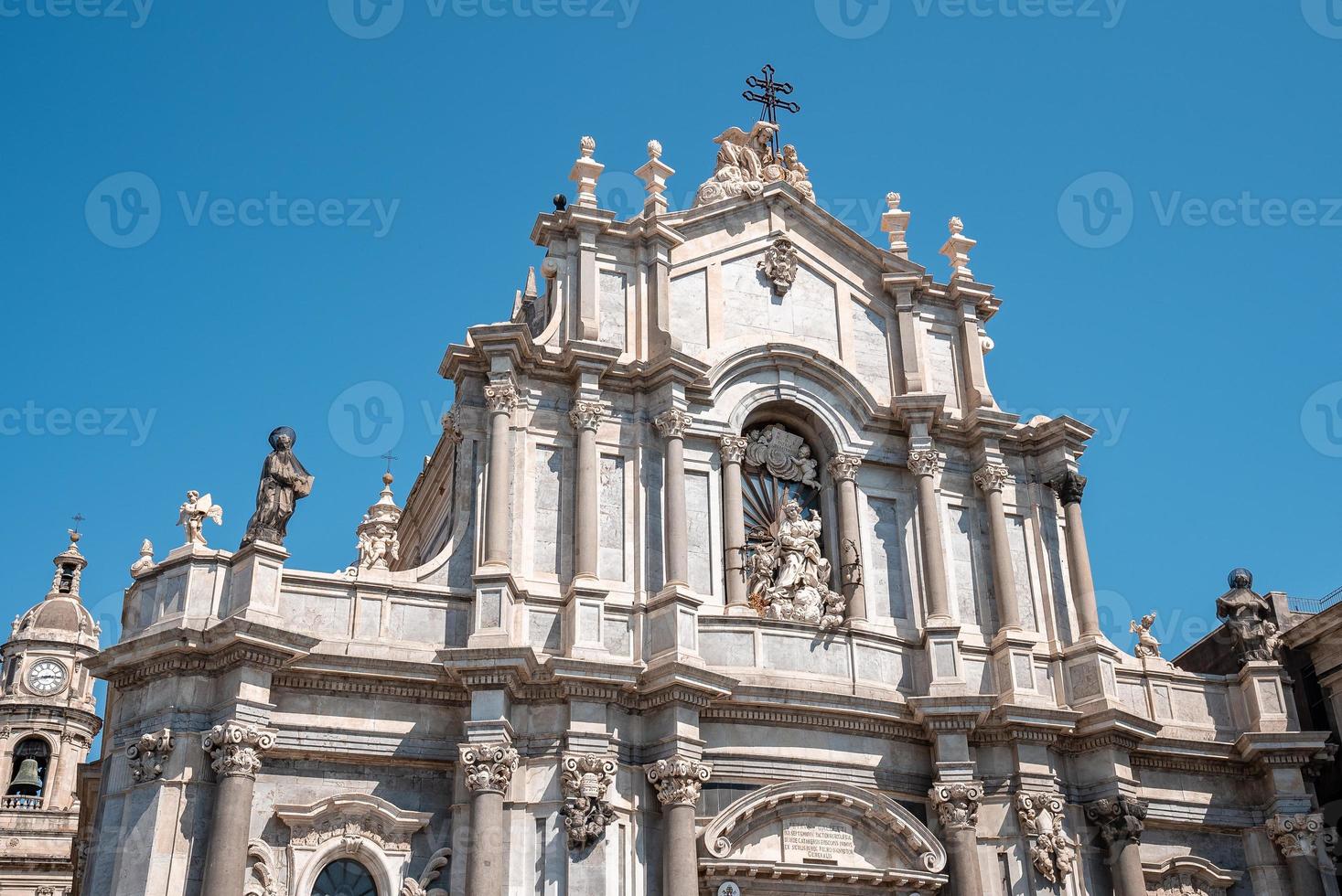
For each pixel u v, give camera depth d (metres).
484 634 32.47
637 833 32.22
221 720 30.72
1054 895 34.47
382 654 32.75
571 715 32.41
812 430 39.28
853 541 37.47
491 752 31.25
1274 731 38.00
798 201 40.78
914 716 35.12
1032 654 37.22
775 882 32.56
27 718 79.50
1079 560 38.88
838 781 34.19
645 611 34.41
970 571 38.50
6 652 81.56
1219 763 38.16
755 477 38.62
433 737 32.44
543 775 32.06
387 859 31.33
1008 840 34.91
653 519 35.75
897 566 38.16
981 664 37.12
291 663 31.53
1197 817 37.50
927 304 41.66
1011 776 35.50
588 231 38.31
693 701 33.03
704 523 36.78
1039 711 35.56
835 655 35.66
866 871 32.78
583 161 38.97
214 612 31.81
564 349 36.31
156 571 32.69
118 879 29.56
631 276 38.59
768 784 33.59
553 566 34.81
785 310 39.88
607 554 35.25
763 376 38.69
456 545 34.53
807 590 36.22
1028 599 38.72
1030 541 39.44
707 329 38.69
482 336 35.50
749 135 42.53
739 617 35.16
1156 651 39.56
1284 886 37.28
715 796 33.31
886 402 39.94
